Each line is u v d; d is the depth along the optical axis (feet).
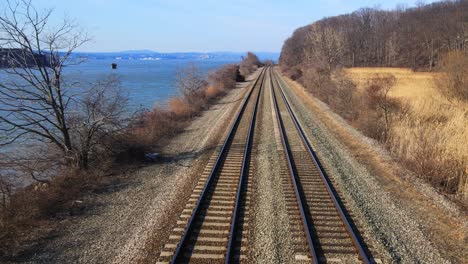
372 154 45.60
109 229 26.32
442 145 39.11
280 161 42.16
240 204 29.86
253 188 33.63
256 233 25.12
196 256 22.21
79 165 38.04
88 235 25.53
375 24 350.23
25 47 33.40
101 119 38.52
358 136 55.31
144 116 61.31
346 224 25.75
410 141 43.09
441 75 70.03
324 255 22.45
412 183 35.19
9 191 30.91
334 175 37.06
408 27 297.12
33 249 23.75
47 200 30.04
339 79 83.15
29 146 38.27
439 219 27.76
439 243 24.36
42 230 26.16
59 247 23.99
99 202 31.14
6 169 35.04
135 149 44.11
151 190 33.76
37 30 33.91
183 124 68.44
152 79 218.38
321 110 82.58
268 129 60.70
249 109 82.89
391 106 58.18
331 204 29.96
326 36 146.20
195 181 35.35
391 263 21.74
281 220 27.07
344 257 22.24
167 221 26.94
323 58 126.11
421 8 340.39
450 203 30.37
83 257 22.85
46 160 36.01
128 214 28.68
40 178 36.78
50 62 35.35
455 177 34.19
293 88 138.31
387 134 52.08
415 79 111.86
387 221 27.25
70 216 28.45
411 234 25.39
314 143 50.78
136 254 22.85
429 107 60.85
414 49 263.90
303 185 34.35
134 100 115.65
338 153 46.11
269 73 263.70
